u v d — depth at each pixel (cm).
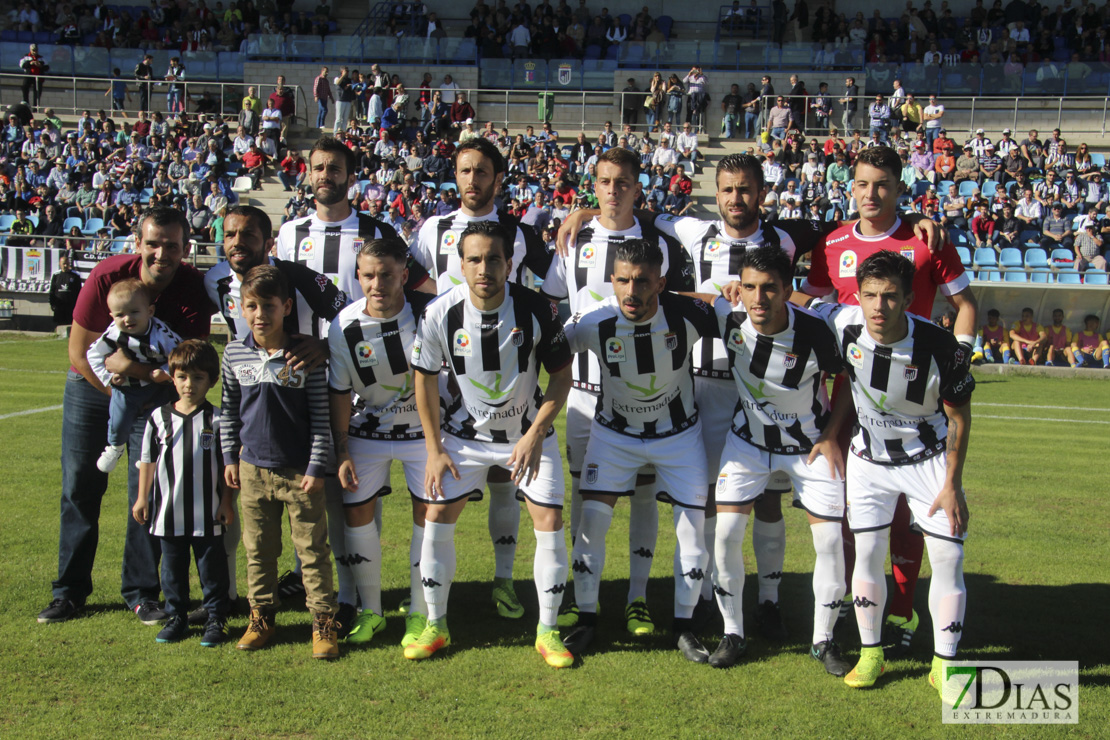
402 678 376
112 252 1758
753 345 390
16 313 1759
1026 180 2023
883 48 2455
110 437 415
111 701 349
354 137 2147
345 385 407
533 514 405
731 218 437
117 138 2264
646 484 438
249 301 383
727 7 2722
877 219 426
